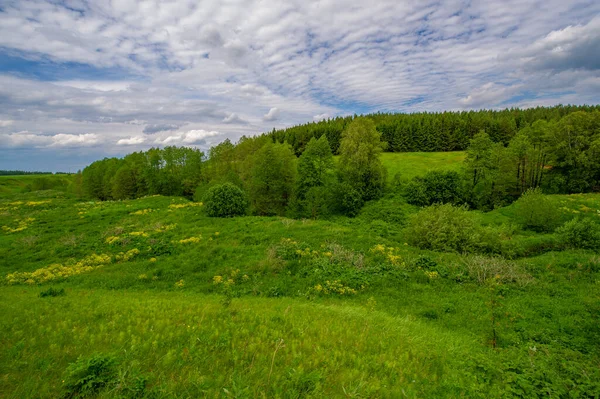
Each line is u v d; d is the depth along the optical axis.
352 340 8.30
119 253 22.08
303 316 10.44
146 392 4.82
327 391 5.48
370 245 23.30
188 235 25.88
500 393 6.03
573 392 6.06
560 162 53.47
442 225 24.66
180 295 14.50
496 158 53.59
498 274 16.86
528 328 11.79
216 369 5.91
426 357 7.80
